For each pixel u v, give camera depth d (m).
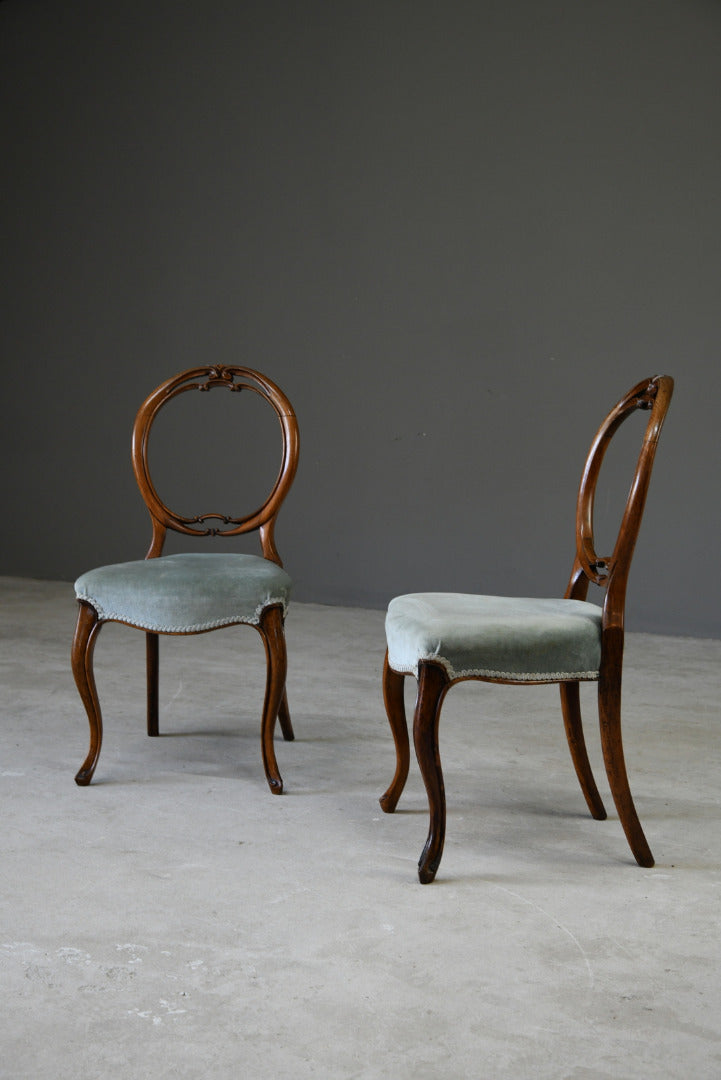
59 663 3.22
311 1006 1.30
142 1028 1.25
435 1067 1.18
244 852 1.79
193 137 4.59
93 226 4.79
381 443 4.37
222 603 2.06
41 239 4.89
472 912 1.57
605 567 1.86
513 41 4.03
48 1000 1.31
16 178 4.92
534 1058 1.20
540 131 4.01
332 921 1.53
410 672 1.74
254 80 4.46
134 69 4.67
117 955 1.42
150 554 2.43
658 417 1.74
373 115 4.27
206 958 1.42
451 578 4.31
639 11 3.82
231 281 4.57
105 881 1.66
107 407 4.83
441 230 4.19
